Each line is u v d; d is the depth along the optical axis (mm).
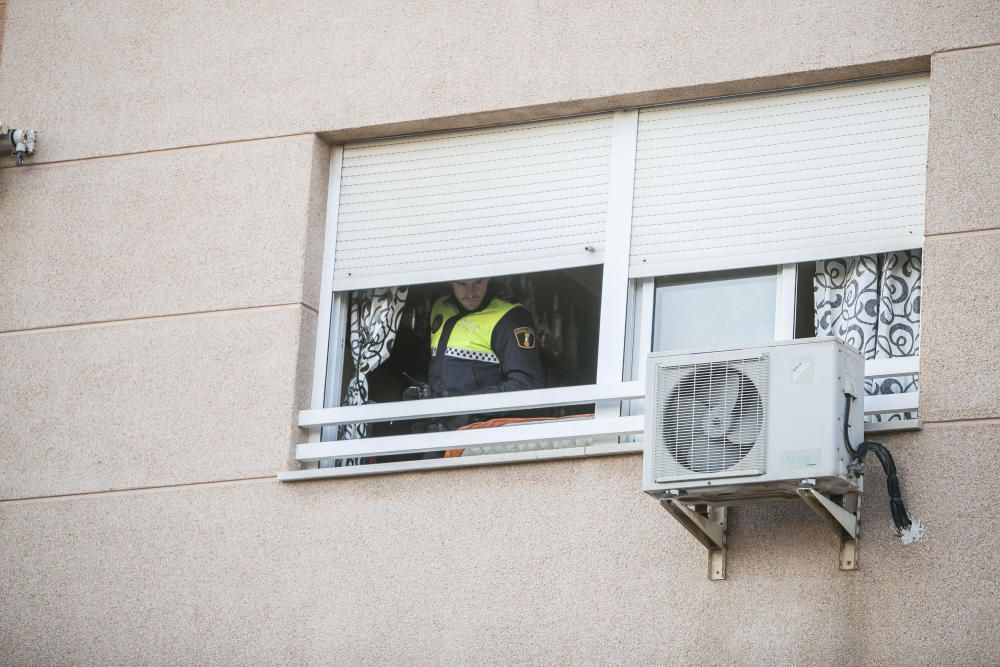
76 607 14672
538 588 13188
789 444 11805
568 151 14641
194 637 14195
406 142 15281
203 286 15234
